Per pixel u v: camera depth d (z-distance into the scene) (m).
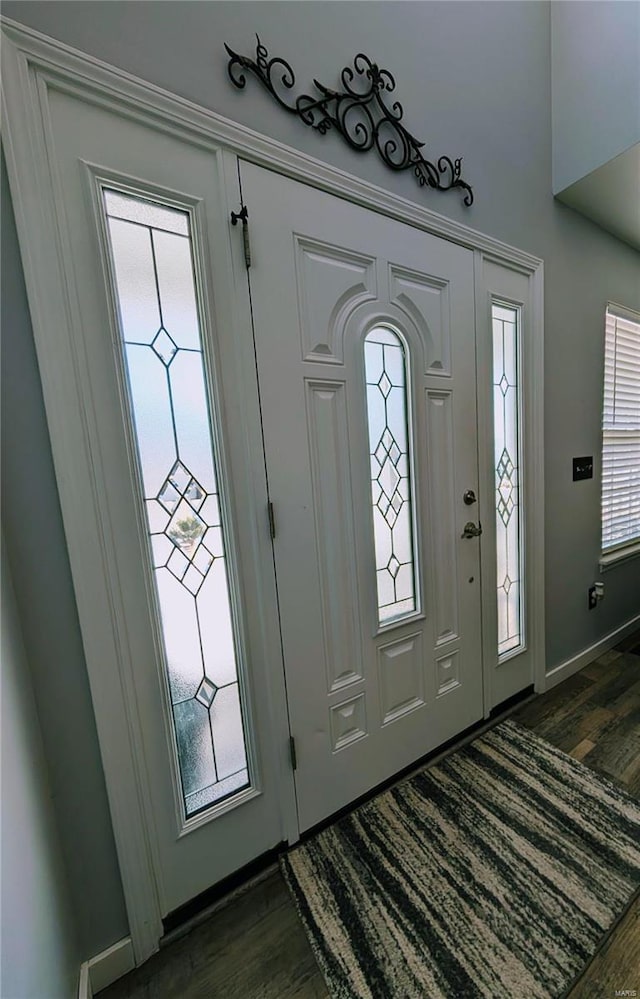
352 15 1.13
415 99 1.28
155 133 0.88
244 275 1.01
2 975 0.53
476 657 1.65
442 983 0.86
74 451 0.83
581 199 1.82
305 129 1.07
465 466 1.54
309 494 1.16
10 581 0.77
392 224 1.26
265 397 1.07
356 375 1.23
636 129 1.48
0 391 0.77
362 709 1.32
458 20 1.37
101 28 0.80
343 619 1.26
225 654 1.06
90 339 0.84
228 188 0.97
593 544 2.21
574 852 1.14
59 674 0.85
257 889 1.09
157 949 0.97
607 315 2.21
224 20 0.94
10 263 0.76
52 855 0.81
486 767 1.47
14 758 0.68
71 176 0.80
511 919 0.98
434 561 1.47
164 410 0.94
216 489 1.02
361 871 1.12
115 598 0.89
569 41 1.64
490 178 1.51
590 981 0.85
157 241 0.91
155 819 0.97
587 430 2.10
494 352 1.64
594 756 1.51
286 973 0.91
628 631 2.52
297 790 1.20
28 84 0.75
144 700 0.94
